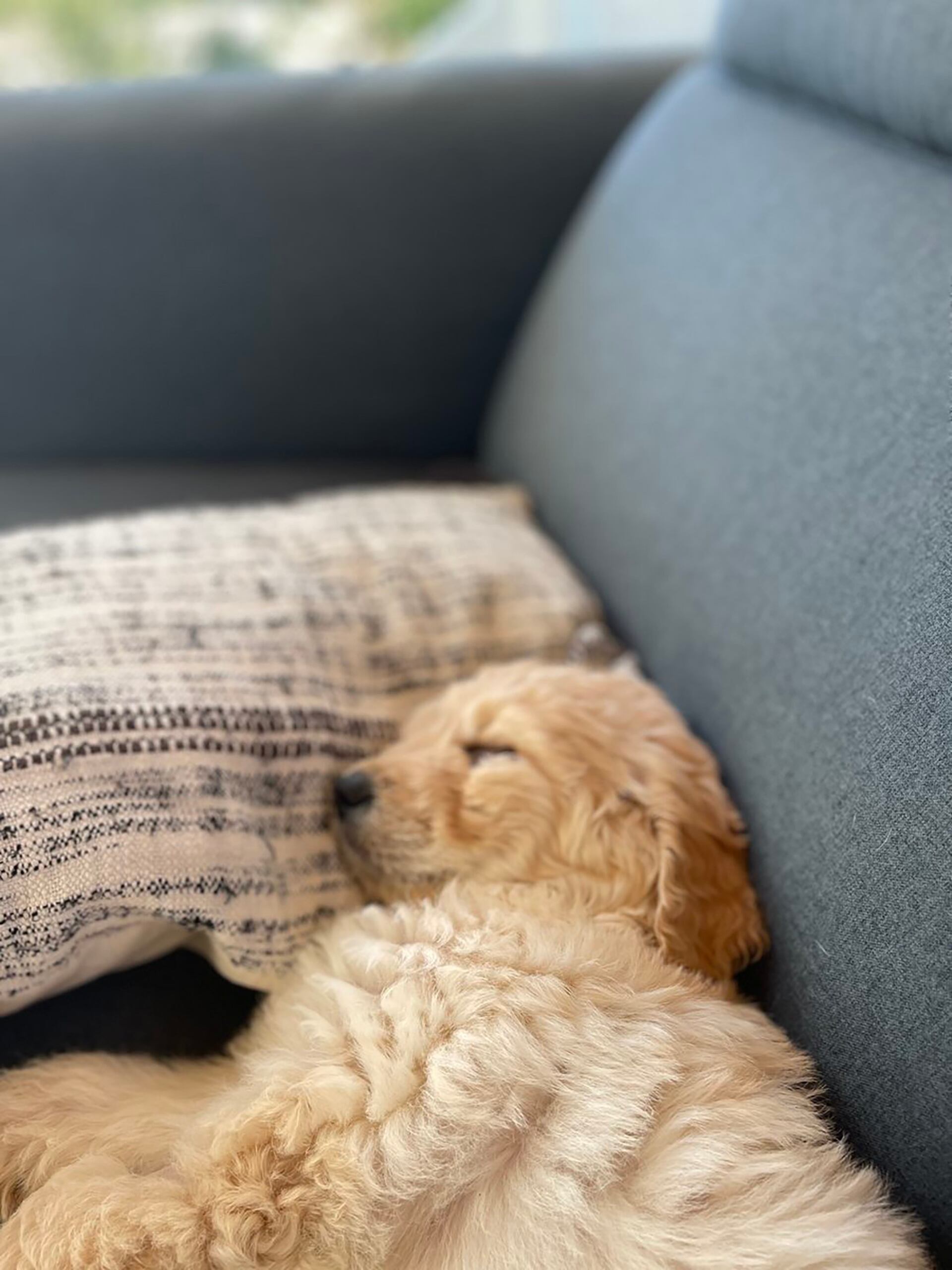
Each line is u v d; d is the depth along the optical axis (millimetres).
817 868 780
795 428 977
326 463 1723
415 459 1769
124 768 773
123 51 2391
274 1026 801
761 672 913
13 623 897
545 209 1637
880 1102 691
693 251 1242
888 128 1064
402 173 1614
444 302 1661
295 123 1611
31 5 2299
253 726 865
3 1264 662
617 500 1228
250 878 806
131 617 927
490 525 1280
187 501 1561
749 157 1234
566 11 2303
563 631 1151
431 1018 739
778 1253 623
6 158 1575
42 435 1688
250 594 1013
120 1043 840
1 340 1626
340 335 1664
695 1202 657
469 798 938
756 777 889
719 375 1111
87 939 765
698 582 1042
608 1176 674
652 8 2188
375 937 833
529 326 1621
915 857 692
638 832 910
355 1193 677
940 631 725
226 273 1621
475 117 1620
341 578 1098
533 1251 649
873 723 757
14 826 719
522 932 811
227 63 2441
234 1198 680
